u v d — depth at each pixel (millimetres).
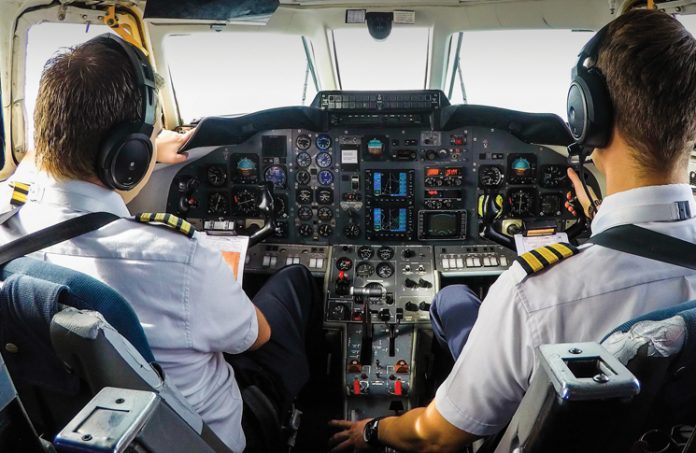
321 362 3387
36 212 1452
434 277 3473
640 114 1084
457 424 1325
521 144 3404
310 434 2910
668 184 1146
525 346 1161
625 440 983
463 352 1290
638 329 914
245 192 3561
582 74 1166
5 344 1227
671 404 1020
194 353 1540
